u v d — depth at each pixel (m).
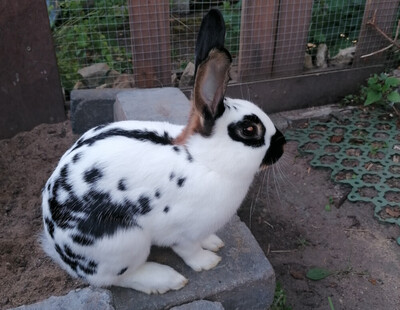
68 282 0.41
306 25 0.72
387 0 0.74
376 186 0.59
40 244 0.45
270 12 0.69
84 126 0.66
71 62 0.75
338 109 0.76
